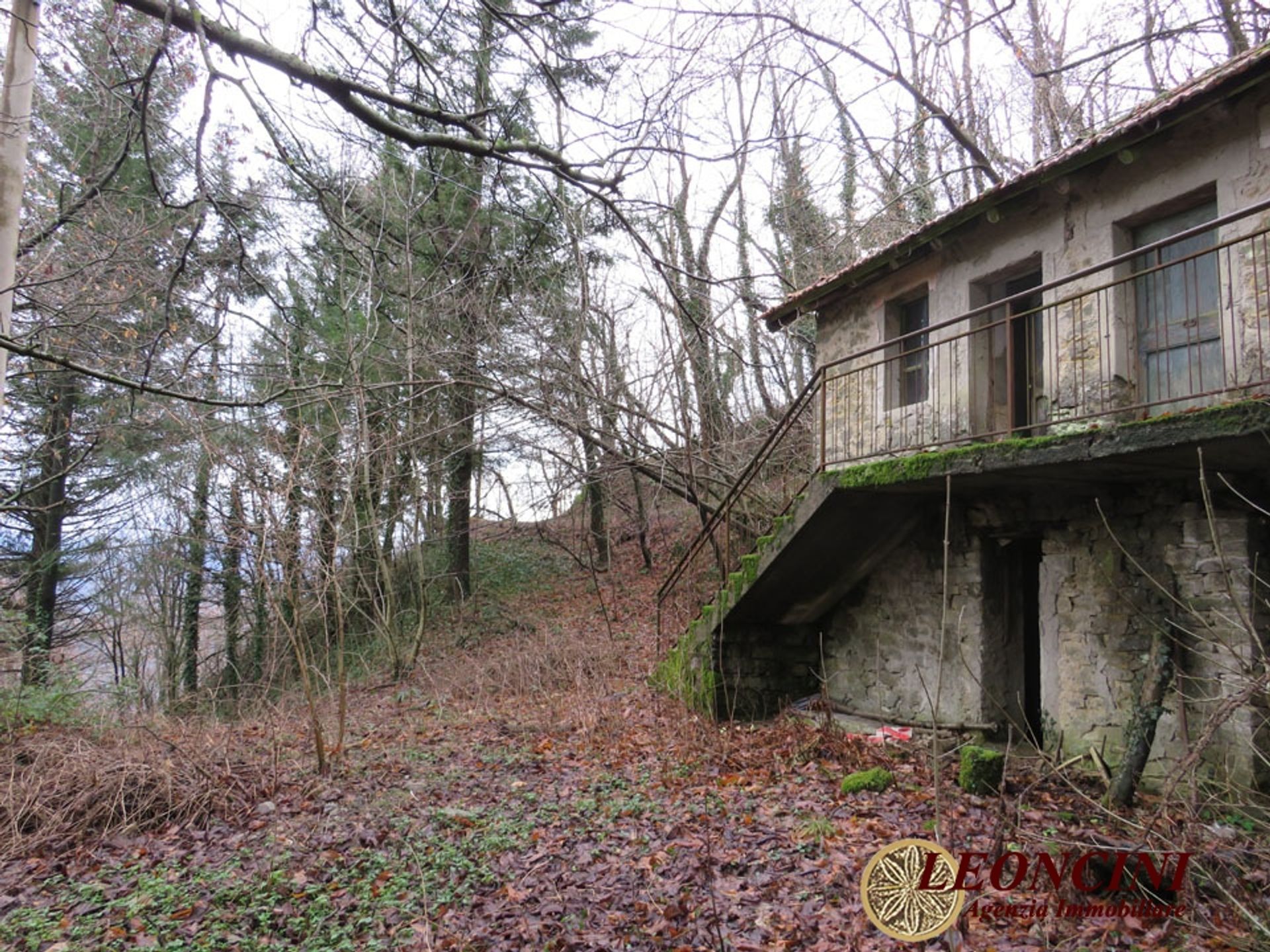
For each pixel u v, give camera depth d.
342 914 4.49
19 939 4.32
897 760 7.18
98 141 7.71
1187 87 6.22
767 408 14.55
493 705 11.09
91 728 8.54
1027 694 8.00
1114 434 5.06
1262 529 5.67
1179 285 6.12
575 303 12.48
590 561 16.95
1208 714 5.59
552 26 4.57
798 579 8.87
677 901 4.31
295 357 11.34
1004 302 5.75
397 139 4.18
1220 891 3.39
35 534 14.34
